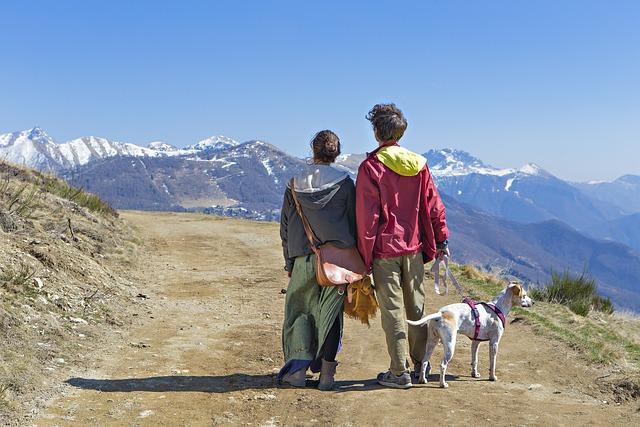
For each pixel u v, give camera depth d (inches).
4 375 217.8
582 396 235.1
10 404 199.0
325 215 228.7
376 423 200.1
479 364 282.7
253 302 430.9
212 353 291.7
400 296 236.5
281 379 243.3
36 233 439.2
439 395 229.5
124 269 514.9
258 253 721.0
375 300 235.6
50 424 191.0
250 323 362.6
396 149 234.7
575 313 447.5
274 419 205.0
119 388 230.4
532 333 342.3
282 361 281.0
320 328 236.1
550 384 251.3
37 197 602.2
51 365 243.6
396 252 231.9
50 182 797.9
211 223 1179.9
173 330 335.0
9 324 265.4
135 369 257.1
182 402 219.0
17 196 518.0
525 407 216.5
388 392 233.0
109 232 642.2
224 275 548.4
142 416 203.6
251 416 207.6
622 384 243.6
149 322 349.4
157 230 984.3
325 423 201.3
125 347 289.1
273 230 1038.4
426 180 236.8
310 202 228.4
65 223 548.7
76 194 783.1
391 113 235.5
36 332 273.9
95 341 289.3
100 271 433.1
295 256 238.2
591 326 372.2
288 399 224.2
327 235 229.8
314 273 235.1
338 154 237.8
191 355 285.7
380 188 229.3
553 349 306.8
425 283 508.4
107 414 203.3
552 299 498.3
